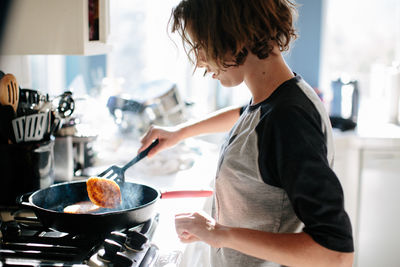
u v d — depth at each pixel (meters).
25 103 1.29
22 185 1.24
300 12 2.87
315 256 0.83
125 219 1.05
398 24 3.04
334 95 2.78
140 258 0.97
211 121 1.46
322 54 2.95
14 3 1.31
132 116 2.09
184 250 1.12
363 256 2.67
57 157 1.49
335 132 2.63
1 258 0.95
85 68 2.56
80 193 1.29
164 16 2.78
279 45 0.99
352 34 3.07
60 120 1.38
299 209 0.84
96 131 1.69
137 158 1.32
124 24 2.80
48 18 1.30
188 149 2.10
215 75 1.04
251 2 0.91
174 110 2.11
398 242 2.65
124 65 2.85
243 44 0.92
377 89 3.07
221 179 1.04
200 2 0.94
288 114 0.87
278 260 0.88
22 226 1.12
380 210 2.62
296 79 0.97
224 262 1.10
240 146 0.99
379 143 2.55
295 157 0.84
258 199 0.99
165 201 1.51
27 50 1.33
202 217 0.97
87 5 1.33
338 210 0.82
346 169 2.59
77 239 1.04
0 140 1.23
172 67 2.83
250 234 0.91
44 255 0.96
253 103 1.03
